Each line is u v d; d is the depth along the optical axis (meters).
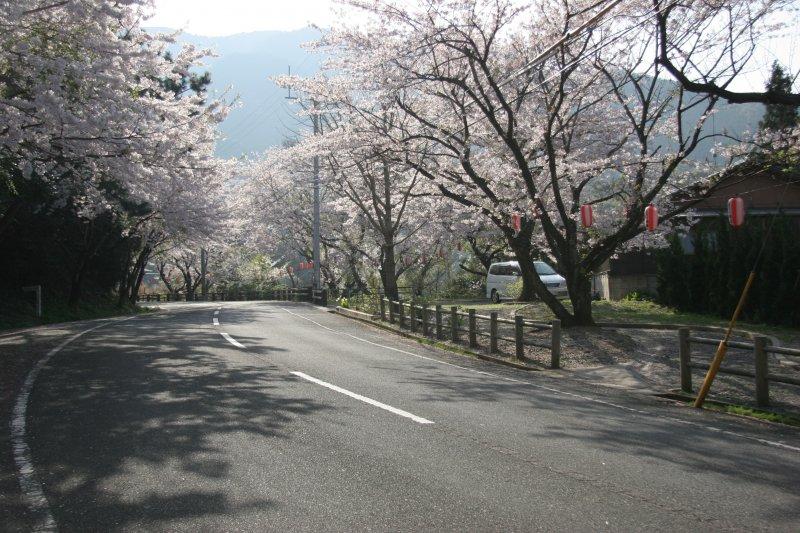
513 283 31.94
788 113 23.61
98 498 4.76
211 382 9.51
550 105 17.12
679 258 21.31
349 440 6.40
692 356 13.27
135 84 13.91
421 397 8.91
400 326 21.31
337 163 25.58
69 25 12.09
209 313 29.75
